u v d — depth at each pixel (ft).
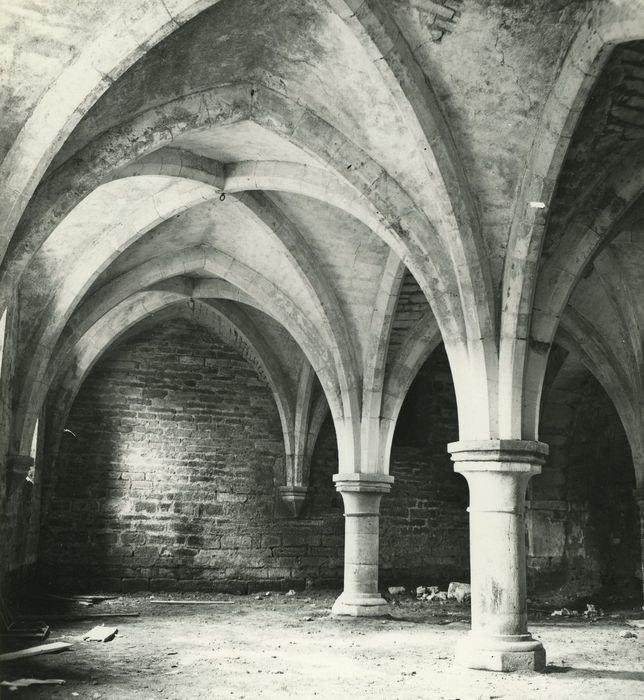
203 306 46.14
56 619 33.47
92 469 45.75
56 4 18.56
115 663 23.84
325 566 48.65
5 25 18.75
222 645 27.55
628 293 33.71
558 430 48.67
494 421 23.30
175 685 20.70
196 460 47.50
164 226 34.96
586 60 20.11
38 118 19.90
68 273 32.81
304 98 24.09
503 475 23.15
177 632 30.68
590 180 23.70
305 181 27.66
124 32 19.19
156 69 21.80
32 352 33.30
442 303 24.22
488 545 23.15
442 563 50.37
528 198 22.71
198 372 48.26
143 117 23.07
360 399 35.86
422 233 24.43
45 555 44.27
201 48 21.89
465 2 19.84
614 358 37.14
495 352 23.56
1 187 20.11
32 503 40.75
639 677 22.15
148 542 46.09
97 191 29.71
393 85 21.31
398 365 36.24
